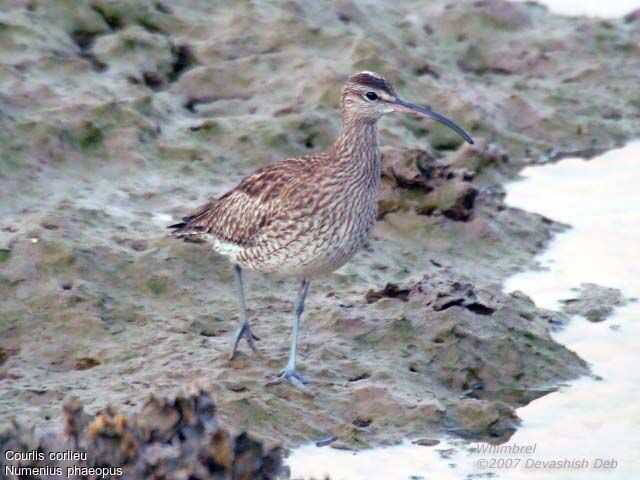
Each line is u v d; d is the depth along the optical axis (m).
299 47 20.45
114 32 20.27
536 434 13.07
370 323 14.27
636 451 12.84
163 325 14.20
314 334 14.19
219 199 13.97
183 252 15.33
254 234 13.38
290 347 13.62
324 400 13.05
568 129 20.61
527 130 20.52
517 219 17.62
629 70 22.33
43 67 18.73
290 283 15.40
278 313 14.70
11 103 17.72
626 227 17.77
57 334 13.90
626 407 13.59
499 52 22.38
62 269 14.66
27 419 12.33
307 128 18.62
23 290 14.38
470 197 17.27
